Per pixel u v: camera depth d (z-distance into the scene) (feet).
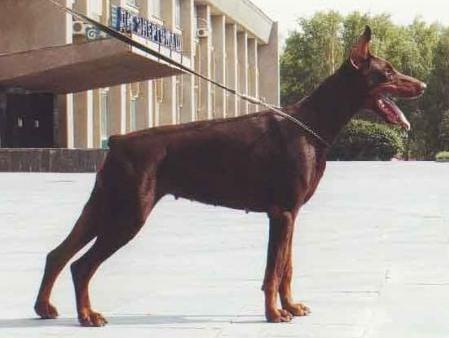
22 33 149.28
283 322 26.89
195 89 230.07
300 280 34.81
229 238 50.08
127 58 131.64
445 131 299.38
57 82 142.61
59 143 154.20
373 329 25.80
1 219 61.98
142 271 37.96
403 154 298.15
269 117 27.58
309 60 315.37
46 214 65.72
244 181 27.17
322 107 27.78
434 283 33.65
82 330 26.27
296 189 27.17
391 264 38.86
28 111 150.00
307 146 27.40
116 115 169.48
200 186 27.27
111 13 132.46
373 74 27.76
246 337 24.93
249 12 269.85
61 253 27.45
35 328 26.68
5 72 132.36
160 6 200.54
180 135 27.20
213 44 247.91
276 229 27.17
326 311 28.53
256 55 296.51
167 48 143.43
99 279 35.88
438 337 24.79
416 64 307.99
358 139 257.34
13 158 130.82
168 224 58.39
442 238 48.70
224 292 32.55
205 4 231.30
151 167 26.81
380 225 56.49
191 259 41.57
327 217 62.54
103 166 27.09
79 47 129.59
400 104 304.09
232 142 27.14
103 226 26.89
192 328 26.27
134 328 26.43
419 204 74.54
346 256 41.75
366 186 104.99
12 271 38.50
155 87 195.42
